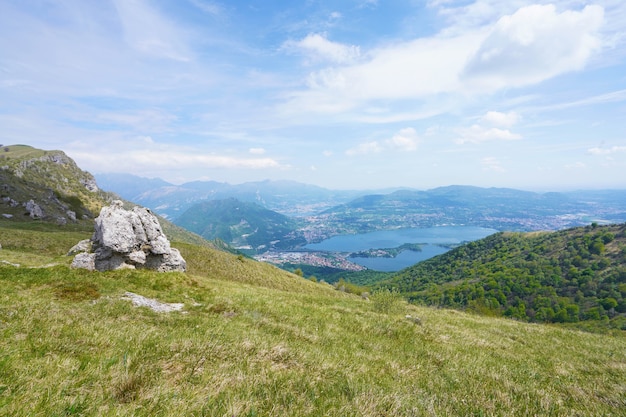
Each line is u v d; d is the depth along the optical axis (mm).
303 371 7734
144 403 5062
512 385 8664
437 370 9758
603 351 17109
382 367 9383
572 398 8586
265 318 14906
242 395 5562
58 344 7598
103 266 22391
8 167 152125
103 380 5793
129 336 9109
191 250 64875
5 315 9562
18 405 4508
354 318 17297
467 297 132875
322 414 5246
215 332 10570
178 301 18000
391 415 5578
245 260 72562
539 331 21844
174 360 7383
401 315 21438
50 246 51656
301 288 63938
